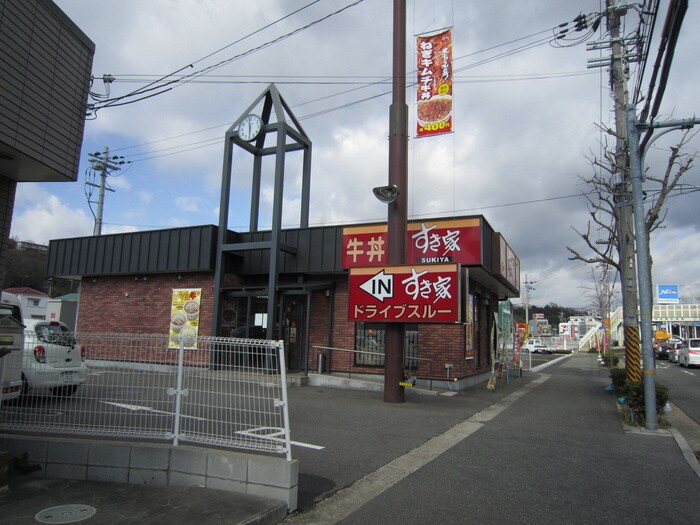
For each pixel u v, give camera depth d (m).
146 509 4.39
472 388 15.44
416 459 6.82
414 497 5.29
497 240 15.25
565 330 82.94
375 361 14.72
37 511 4.31
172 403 5.52
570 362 37.19
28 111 5.78
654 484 5.87
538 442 7.93
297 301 16.08
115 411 5.70
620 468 6.53
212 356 5.55
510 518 4.75
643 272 9.60
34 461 5.32
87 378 5.92
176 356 5.53
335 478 5.86
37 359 6.66
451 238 13.68
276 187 15.19
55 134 6.21
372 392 13.05
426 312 11.38
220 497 4.71
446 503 5.12
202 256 16.30
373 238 14.51
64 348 7.79
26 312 43.94
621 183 13.55
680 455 7.27
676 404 13.60
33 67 5.87
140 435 5.43
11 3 5.55
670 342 43.59
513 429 8.98
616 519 4.78
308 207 16.83
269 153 17.50
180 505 4.50
